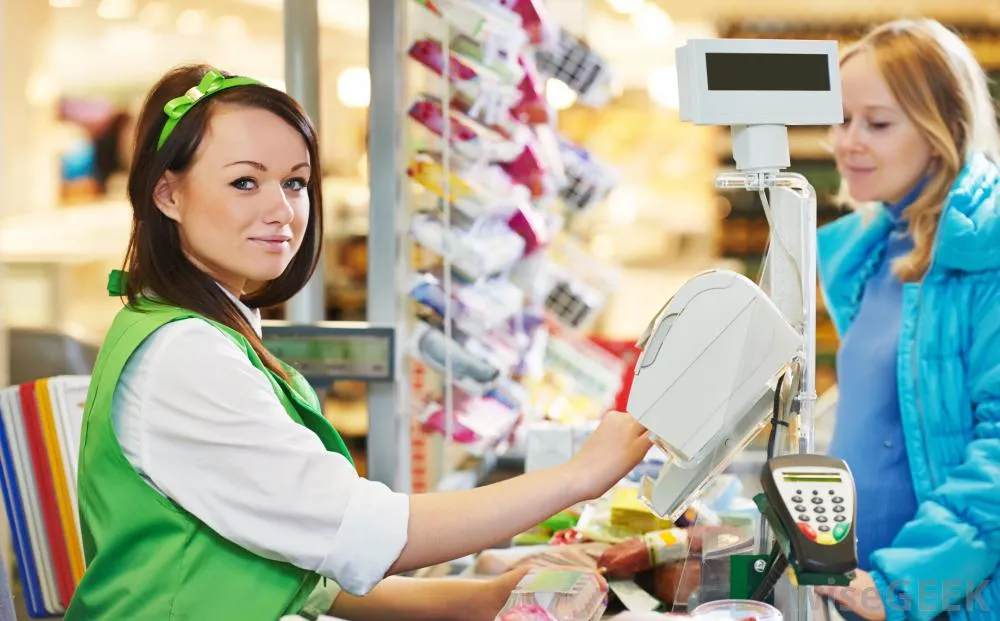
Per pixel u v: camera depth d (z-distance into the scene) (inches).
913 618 86.9
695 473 63.1
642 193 176.2
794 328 62.9
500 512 62.2
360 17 183.2
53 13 191.9
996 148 102.8
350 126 181.8
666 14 171.3
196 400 61.6
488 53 100.5
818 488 54.0
